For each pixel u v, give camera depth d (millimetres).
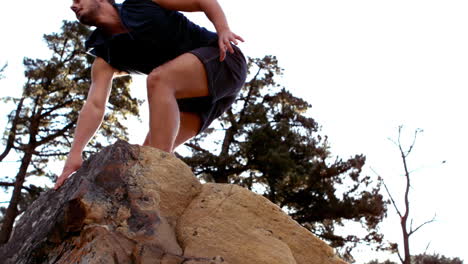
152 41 2533
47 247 1985
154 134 2412
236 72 2699
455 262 17156
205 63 2514
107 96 2627
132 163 2098
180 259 1904
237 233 2061
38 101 18906
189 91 2533
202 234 2023
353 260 17812
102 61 2664
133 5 2545
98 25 2605
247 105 20859
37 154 19406
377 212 17438
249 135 19016
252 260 1992
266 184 19109
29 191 19422
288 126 19297
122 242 1859
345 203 17688
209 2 2551
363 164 18312
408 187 16781
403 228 16422
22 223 2359
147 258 1850
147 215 1963
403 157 17125
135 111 19078
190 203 2146
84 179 2000
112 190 1996
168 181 2117
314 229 18641
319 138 20016
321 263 2135
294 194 18500
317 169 18297
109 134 19031
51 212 2139
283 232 2135
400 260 16266
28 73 18516
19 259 2076
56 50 20109
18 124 19031
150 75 2453
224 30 2535
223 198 2156
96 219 1904
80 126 2490
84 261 1772
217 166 18547
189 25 2635
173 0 2549
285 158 18172
